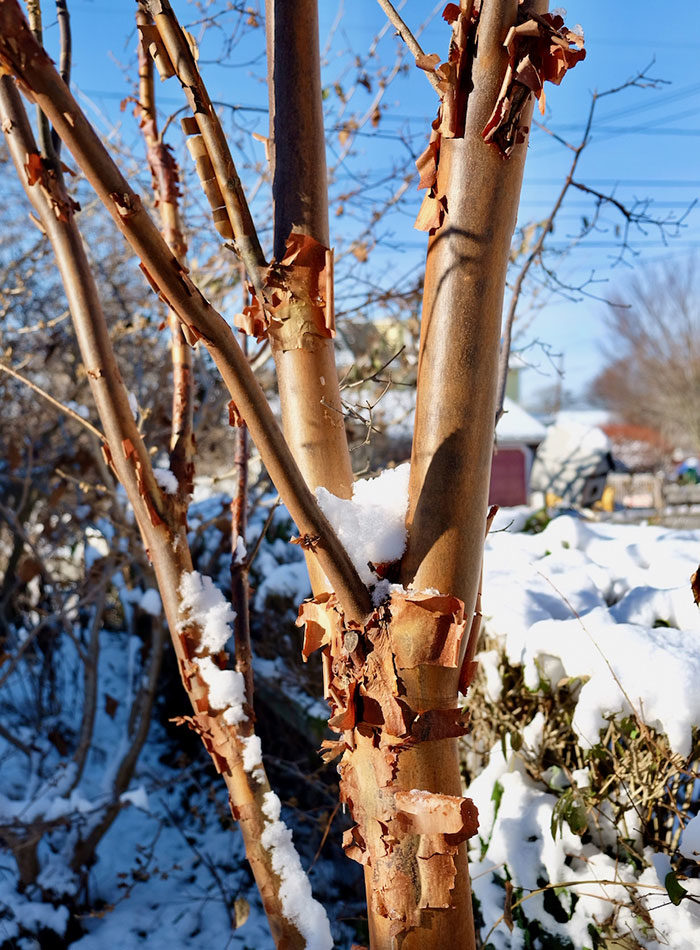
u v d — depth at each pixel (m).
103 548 5.83
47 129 1.50
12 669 3.90
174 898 3.83
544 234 2.20
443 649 1.14
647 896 1.80
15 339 4.98
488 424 1.19
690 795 1.89
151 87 1.87
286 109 1.31
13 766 5.01
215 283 3.98
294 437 1.32
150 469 1.53
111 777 4.02
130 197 0.99
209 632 1.54
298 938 1.45
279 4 1.31
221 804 4.14
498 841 2.04
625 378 33.31
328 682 1.25
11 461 4.36
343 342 3.74
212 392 4.71
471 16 1.15
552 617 2.32
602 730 1.88
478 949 2.00
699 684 1.80
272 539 4.46
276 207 1.32
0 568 6.70
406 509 1.24
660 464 28.42
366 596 1.17
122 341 4.84
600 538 3.27
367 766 1.16
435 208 1.19
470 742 2.46
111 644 7.42
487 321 1.17
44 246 4.13
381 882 1.13
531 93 1.15
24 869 3.69
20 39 0.93
